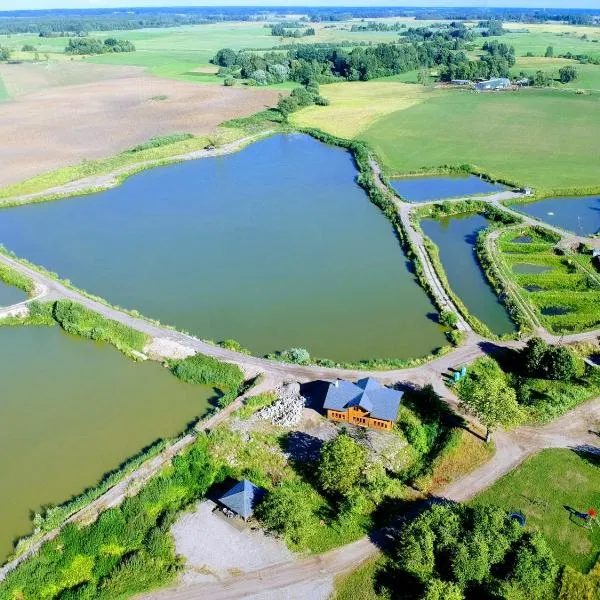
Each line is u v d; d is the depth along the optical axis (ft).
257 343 352.90
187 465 263.49
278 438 277.23
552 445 271.49
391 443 273.95
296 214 554.46
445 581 204.33
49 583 212.23
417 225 513.45
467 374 317.83
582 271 427.33
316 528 231.91
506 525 217.97
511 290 400.88
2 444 278.46
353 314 383.65
